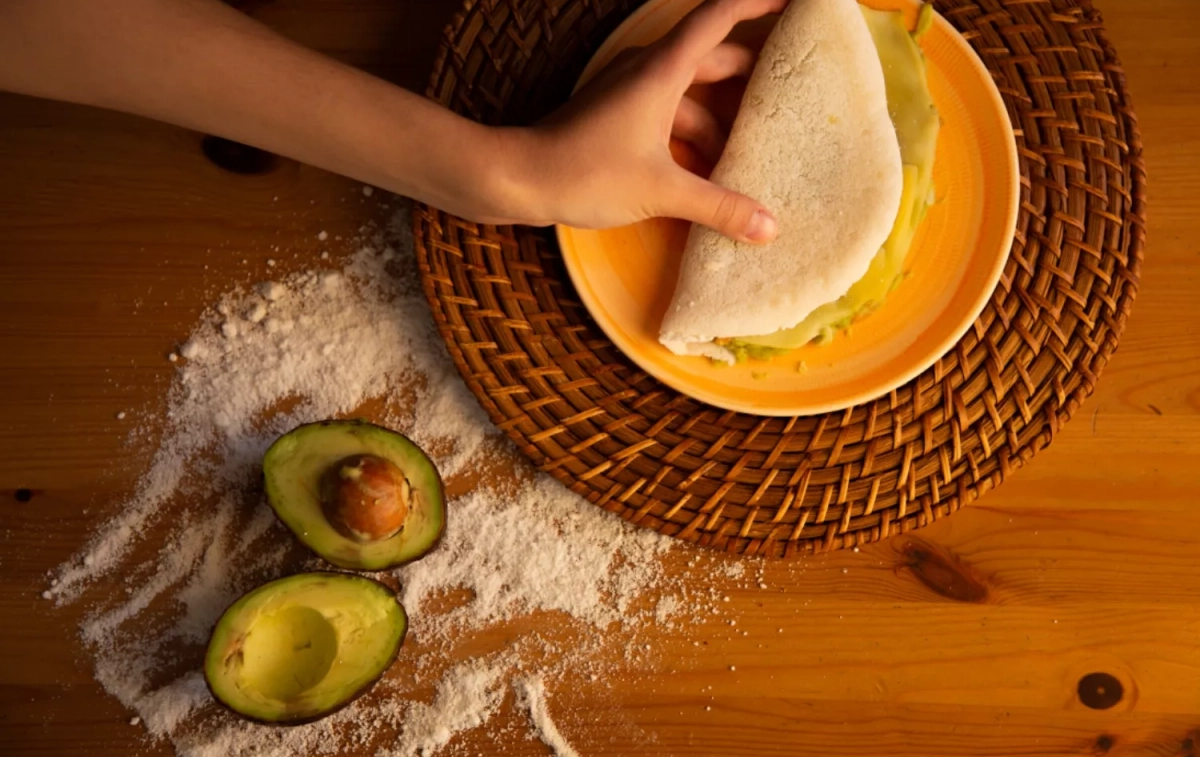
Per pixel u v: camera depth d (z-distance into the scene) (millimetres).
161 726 794
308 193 830
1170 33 823
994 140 773
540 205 749
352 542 764
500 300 786
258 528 808
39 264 827
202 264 827
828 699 790
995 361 773
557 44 795
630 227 787
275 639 773
